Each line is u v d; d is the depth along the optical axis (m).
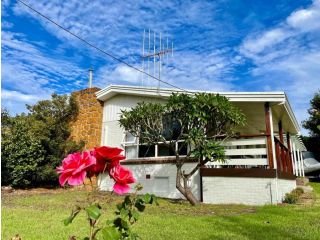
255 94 10.57
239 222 6.20
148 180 12.48
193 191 10.98
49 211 7.35
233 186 10.11
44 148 13.81
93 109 15.16
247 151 10.51
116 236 1.80
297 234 5.09
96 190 1.94
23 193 11.74
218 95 9.20
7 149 12.57
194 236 4.93
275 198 9.51
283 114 12.97
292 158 17.83
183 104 9.25
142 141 10.79
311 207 8.57
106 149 1.78
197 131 9.02
